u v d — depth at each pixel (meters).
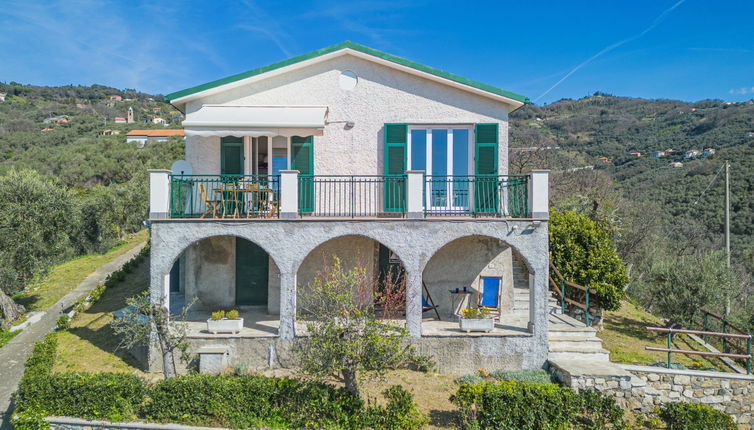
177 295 19.88
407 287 13.30
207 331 13.73
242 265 16.92
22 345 16.81
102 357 14.39
